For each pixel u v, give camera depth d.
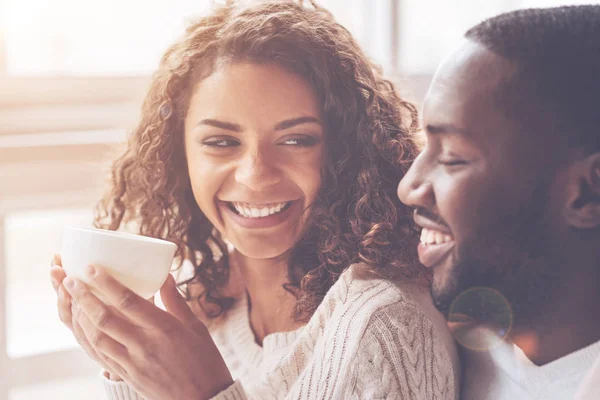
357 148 0.78
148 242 0.65
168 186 0.90
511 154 0.56
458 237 0.60
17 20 1.46
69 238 0.67
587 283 0.56
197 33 0.80
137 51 1.59
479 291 0.61
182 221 0.93
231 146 0.77
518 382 0.62
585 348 0.57
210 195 0.79
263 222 0.78
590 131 0.53
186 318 0.74
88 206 1.49
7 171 1.40
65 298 0.74
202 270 0.93
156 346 0.69
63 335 1.61
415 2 1.32
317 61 0.75
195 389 0.69
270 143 0.75
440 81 0.60
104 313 0.68
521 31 0.56
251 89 0.74
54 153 1.44
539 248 0.57
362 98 0.78
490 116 0.57
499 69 0.56
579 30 0.55
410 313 0.69
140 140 0.94
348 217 0.78
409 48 1.35
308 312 0.80
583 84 0.54
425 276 0.74
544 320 0.59
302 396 0.70
